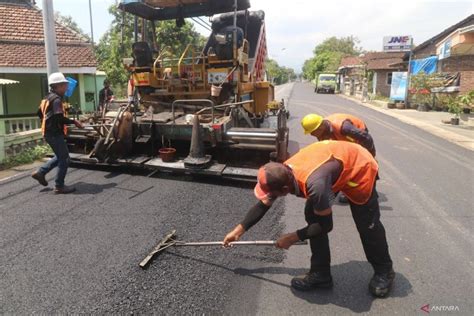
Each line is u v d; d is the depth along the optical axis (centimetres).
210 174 525
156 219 416
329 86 3800
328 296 286
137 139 582
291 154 761
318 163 255
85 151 631
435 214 456
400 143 941
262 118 833
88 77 1609
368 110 1881
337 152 265
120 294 281
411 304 277
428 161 743
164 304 271
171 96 679
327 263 289
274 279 306
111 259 330
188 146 592
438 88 1764
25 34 1305
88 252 342
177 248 353
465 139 1012
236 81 629
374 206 277
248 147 524
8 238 369
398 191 544
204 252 346
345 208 464
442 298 284
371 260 289
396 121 1409
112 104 701
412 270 325
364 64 3197
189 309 266
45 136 475
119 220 412
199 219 418
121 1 662
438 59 1830
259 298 281
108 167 615
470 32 1505
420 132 1131
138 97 688
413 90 1869
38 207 449
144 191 507
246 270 319
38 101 1388
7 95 1296
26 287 289
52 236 374
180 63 645
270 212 449
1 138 670
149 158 577
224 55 622
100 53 2000
